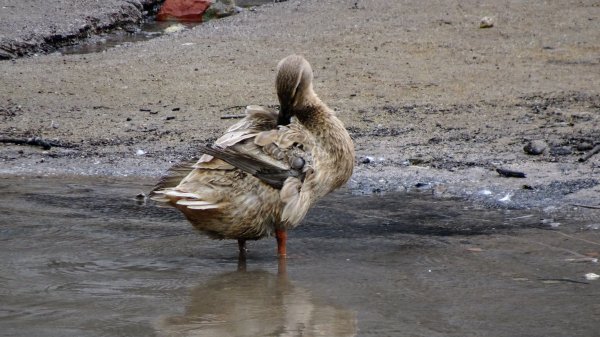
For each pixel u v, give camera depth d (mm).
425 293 9156
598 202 11922
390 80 18266
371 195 12688
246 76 18828
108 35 24344
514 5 22969
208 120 16344
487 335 8086
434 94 17453
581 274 9586
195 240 11070
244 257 10469
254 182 9695
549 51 19797
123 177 13805
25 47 22031
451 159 14000
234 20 23578
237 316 8672
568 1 23125
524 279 9484
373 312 8695
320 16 23141
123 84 18547
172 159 14461
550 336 8047
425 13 22734
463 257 10188
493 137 15008
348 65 19188
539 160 13766
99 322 8547
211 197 9523
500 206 12023
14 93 18078
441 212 11867
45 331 8328
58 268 10062
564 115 15984
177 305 8984
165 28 25375
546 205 11953
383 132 15438
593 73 18406
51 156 14773
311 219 11672
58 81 18859
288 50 20453
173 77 18906
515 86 17750
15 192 12992
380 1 24078
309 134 10133
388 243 10734
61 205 12391
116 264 10219
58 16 24062
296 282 9586
